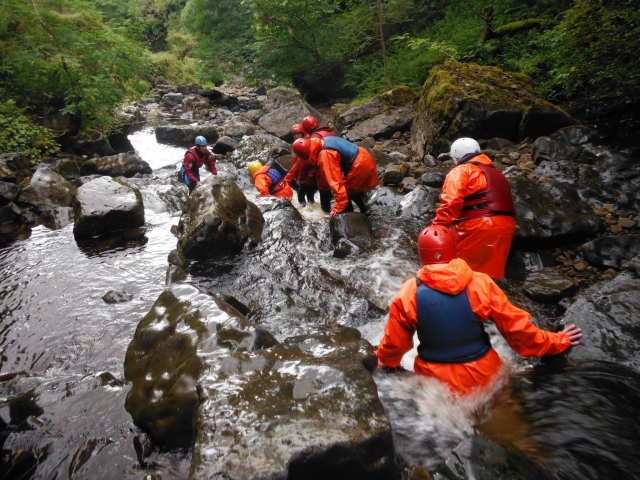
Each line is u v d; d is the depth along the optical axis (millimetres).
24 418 2869
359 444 2002
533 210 4852
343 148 5617
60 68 11156
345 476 2004
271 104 17281
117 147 12852
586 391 2648
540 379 2785
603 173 5594
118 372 3389
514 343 2738
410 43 12281
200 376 2598
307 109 12352
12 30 10914
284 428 2049
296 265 4945
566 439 2379
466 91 7840
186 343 2949
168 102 21391
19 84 10656
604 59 6629
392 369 2928
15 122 9453
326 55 15688
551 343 2762
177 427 2545
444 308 2627
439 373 2680
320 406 2199
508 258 4672
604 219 5051
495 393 2656
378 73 13453
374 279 4539
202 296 3420
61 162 9188
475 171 3953
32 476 2496
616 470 2182
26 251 5699
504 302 2643
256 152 9727
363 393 2281
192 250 5047
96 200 6188
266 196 6996
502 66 10125
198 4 20688
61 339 3896
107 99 11398
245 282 4684
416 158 8109
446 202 3873
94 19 12039
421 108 8891
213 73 21750
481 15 12117
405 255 4961
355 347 3008
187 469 2449
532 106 7348
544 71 9133
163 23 38594
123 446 2611
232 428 2082
